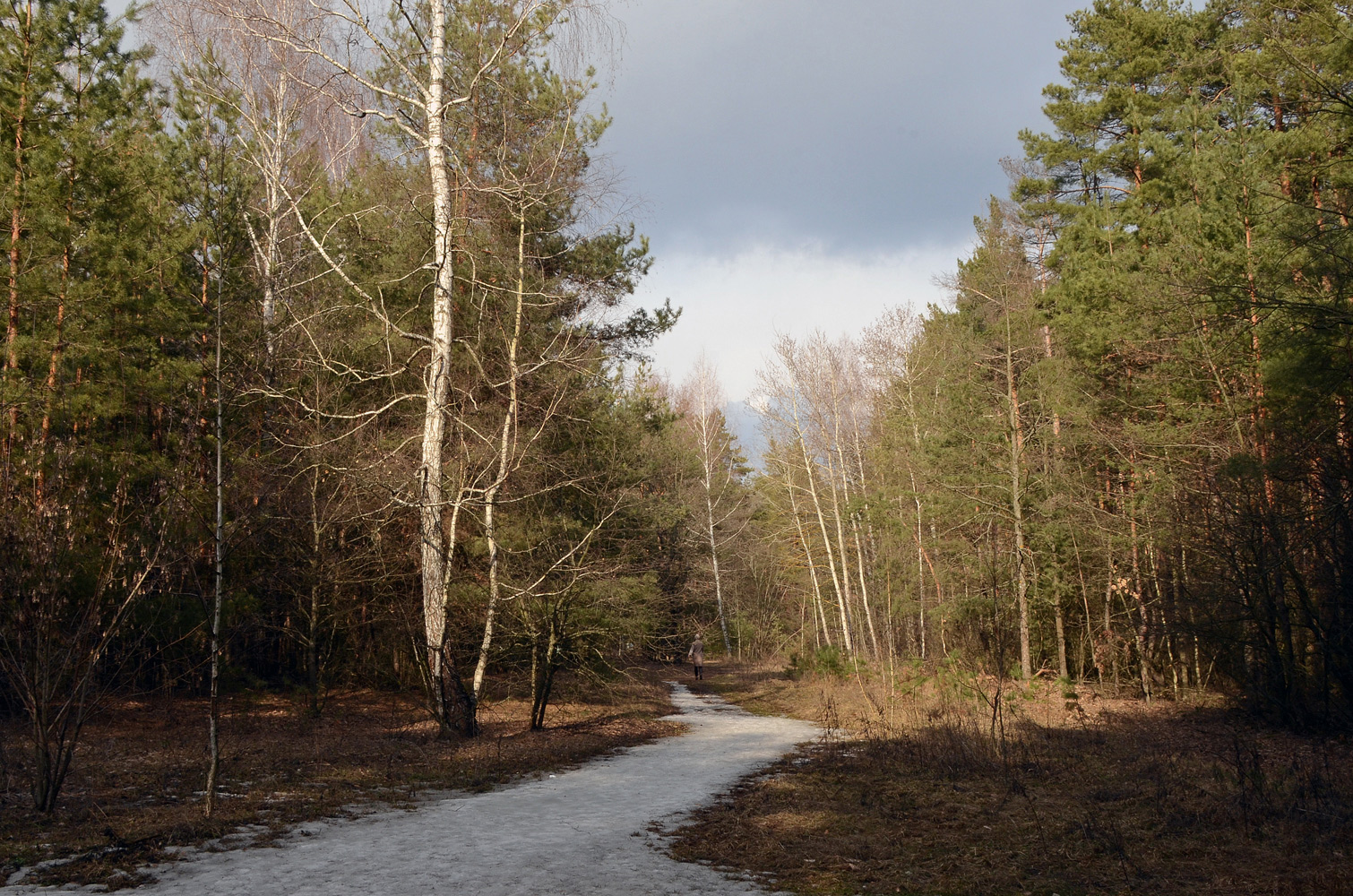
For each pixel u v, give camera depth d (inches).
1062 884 262.5
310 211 832.9
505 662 796.6
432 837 311.1
